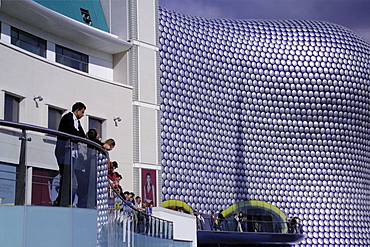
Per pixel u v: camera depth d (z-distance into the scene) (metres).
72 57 30.45
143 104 32.94
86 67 31.42
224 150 46.94
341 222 53.12
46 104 26.38
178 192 42.00
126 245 16.58
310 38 54.03
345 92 54.50
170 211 26.27
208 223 38.88
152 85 33.66
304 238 50.16
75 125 13.45
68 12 30.81
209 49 47.19
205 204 44.19
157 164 33.38
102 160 13.06
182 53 44.12
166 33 43.03
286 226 43.97
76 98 28.70
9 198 10.06
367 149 56.34
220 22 50.75
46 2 29.69
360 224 54.47
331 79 53.97
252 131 49.72
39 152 10.65
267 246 47.38
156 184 33.16
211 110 46.31
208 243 41.56
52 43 29.02
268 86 51.38
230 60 49.09
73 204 11.53
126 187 31.64
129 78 32.62
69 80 28.30
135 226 17.84
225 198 46.31
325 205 52.66
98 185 12.77
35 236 10.52
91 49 31.80
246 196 48.34
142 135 32.66
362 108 55.66
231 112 48.38
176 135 42.47
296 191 51.38
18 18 26.72
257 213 48.78
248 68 50.38
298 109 52.44
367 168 56.34
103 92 30.69
